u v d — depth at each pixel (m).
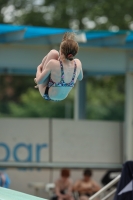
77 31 41.12
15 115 79.44
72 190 46.56
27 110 79.75
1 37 42.78
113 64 45.56
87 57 45.28
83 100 56.12
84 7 94.62
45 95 24.09
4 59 43.59
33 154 49.53
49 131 50.00
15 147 49.28
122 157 50.88
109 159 50.69
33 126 49.75
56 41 42.78
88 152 50.47
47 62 23.70
